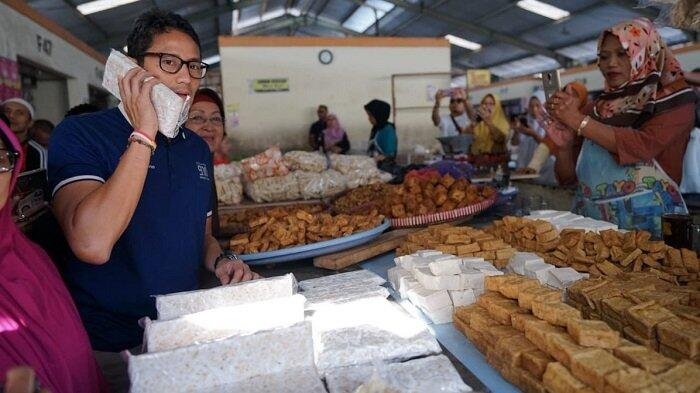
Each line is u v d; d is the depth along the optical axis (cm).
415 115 682
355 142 668
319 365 95
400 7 1157
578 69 1088
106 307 128
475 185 272
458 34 1342
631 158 195
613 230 163
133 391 84
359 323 109
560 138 237
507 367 96
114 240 102
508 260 158
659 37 198
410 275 146
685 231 156
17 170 92
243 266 145
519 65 1597
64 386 89
